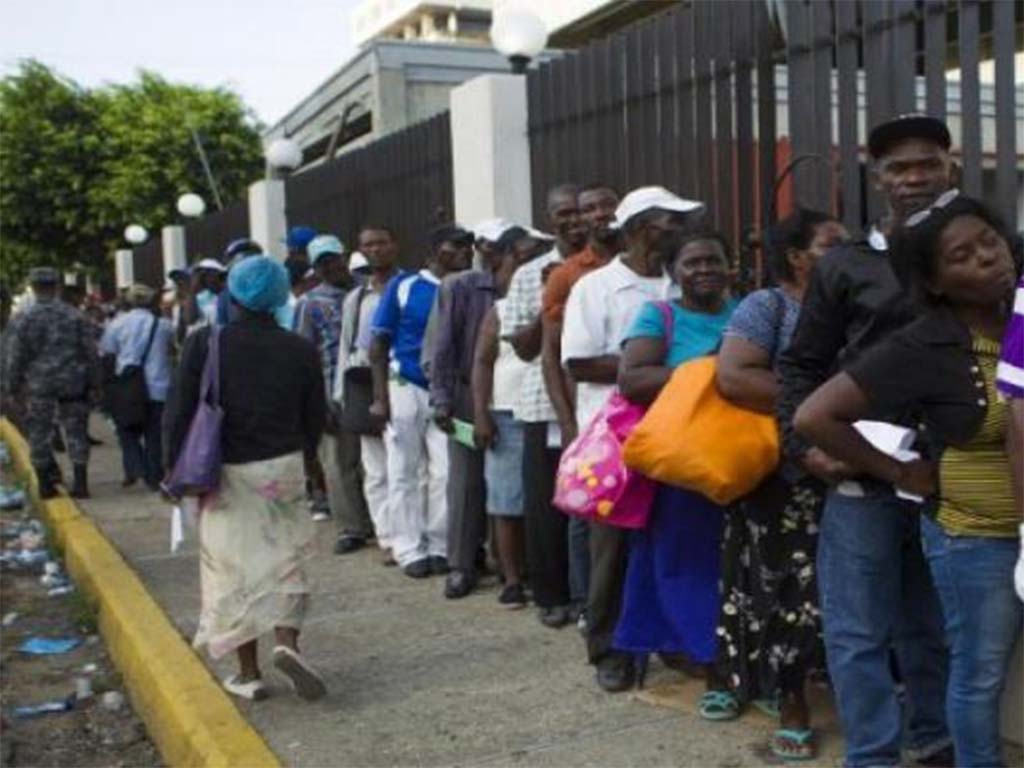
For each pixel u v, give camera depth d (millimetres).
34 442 9000
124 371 9336
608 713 4078
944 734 3422
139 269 18281
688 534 3896
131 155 23312
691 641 3883
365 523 6926
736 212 4992
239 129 24234
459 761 3734
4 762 4402
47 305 9023
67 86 23594
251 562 4297
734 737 3789
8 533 8828
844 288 3061
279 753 3863
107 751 4508
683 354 3865
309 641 5141
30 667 5566
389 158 8320
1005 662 2812
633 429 3695
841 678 3166
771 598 3562
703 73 5156
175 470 4273
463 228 6203
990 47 4895
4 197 23094
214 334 4363
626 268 4355
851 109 4332
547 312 4695
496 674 4570
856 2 4297
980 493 2725
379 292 6461
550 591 5137
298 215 10508
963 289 2654
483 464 5684
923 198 3051
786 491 3531
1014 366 2482
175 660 4781
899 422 2895
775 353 3492
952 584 2807
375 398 6215
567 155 6242
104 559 6711
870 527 3100
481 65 13289
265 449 4340
